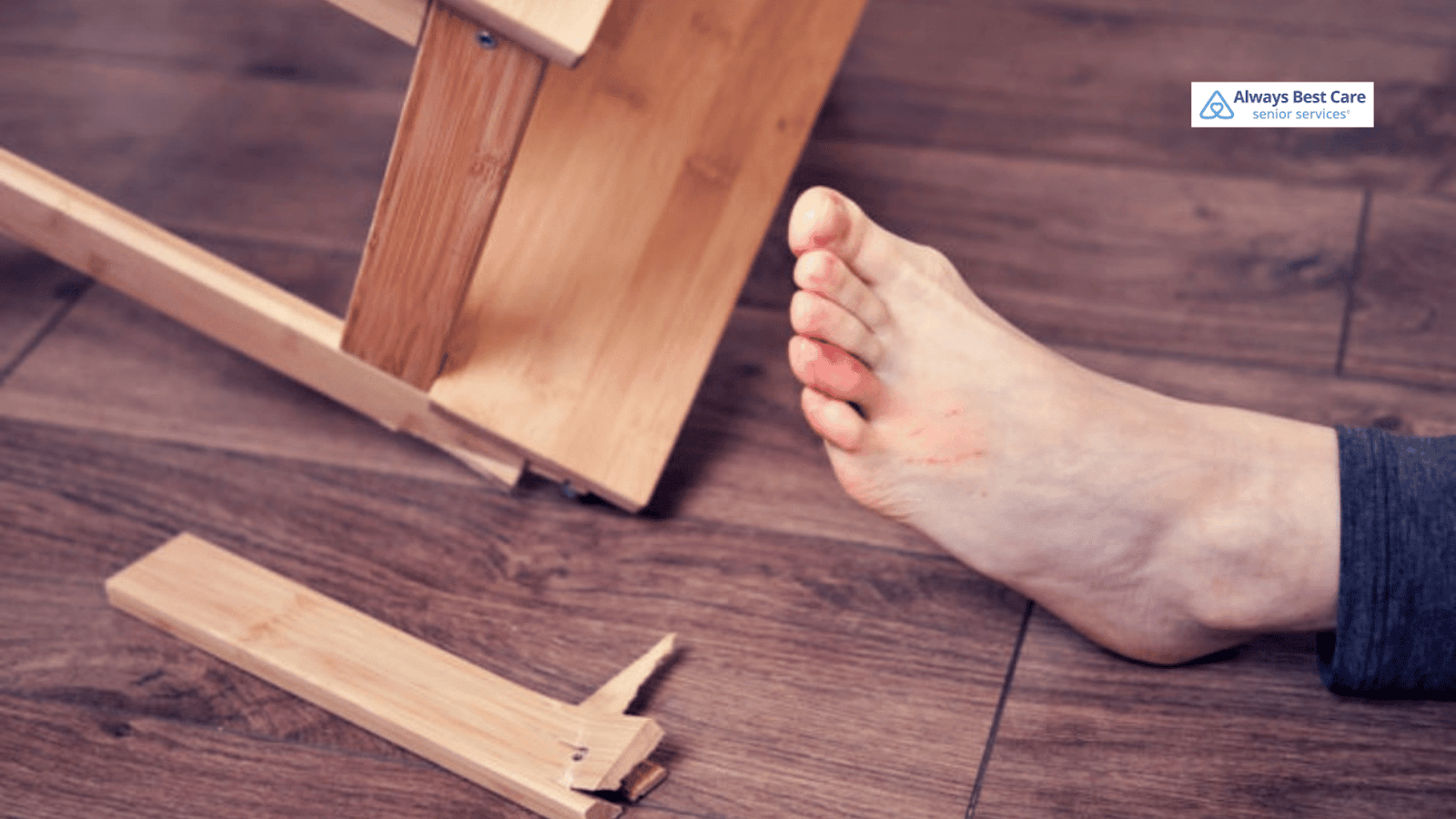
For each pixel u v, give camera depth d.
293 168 1.54
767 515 1.35
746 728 1.26
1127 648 1.28
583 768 1.22
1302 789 1.23
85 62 1.61
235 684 1.28
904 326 1.24
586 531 1.35
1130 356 1.43
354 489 1.36
